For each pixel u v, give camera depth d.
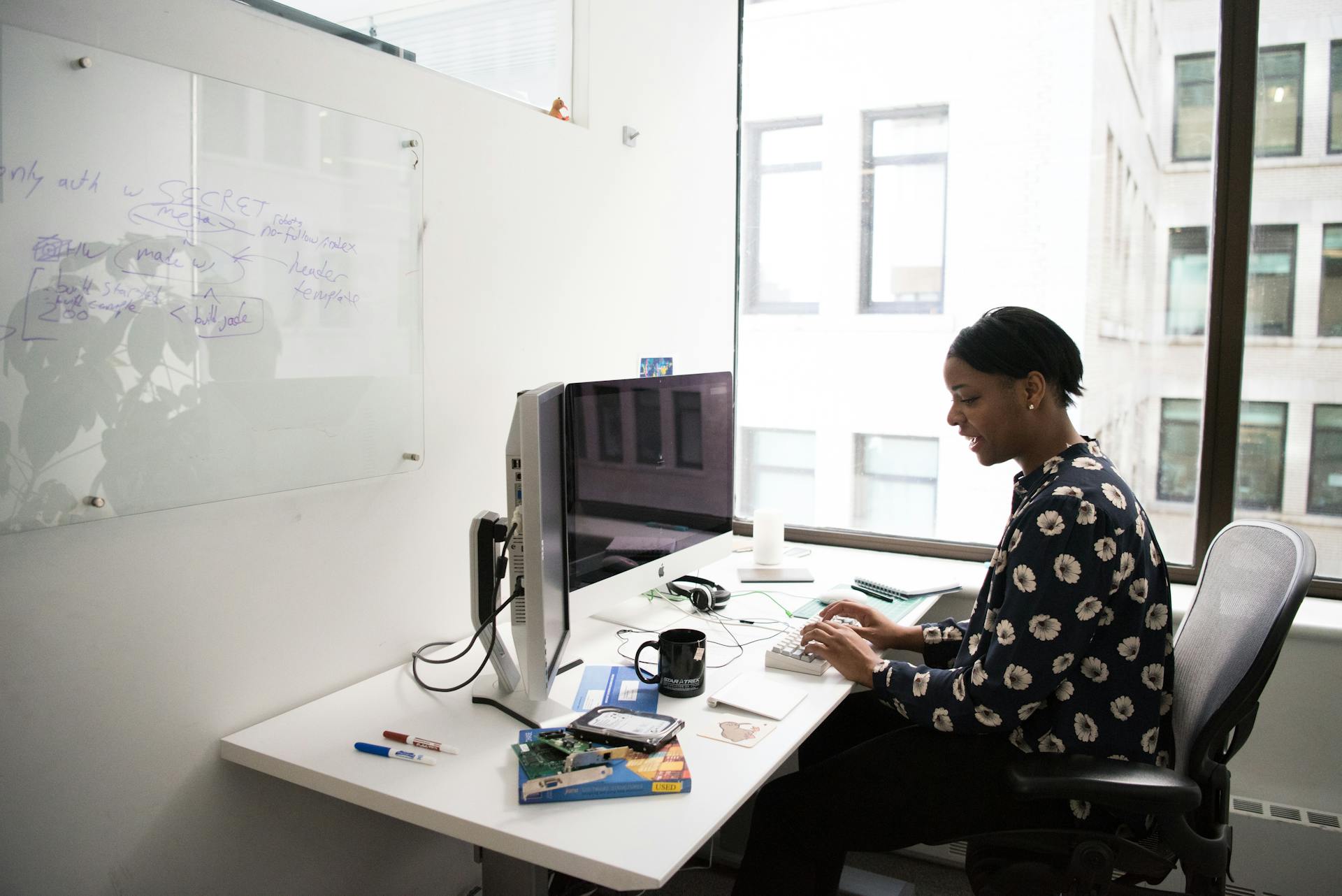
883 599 1.91
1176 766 1.27
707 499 1.91
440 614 1.62
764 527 2.15
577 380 1.97
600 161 2.01
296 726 1.27
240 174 1.21
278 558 1.31
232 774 1.26
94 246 1.04
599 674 1.44
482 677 1.45
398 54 1.46
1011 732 1.28
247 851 1.30
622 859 0.89
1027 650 1.19
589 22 1.94
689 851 0.91
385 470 1.48
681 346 2.43
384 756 1.16
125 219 1.07
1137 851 1.20
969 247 3.42
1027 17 3.25
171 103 1.12
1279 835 1.80
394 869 1.56
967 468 3.47
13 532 0.99
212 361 1.19
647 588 1.68
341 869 1.46
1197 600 1.40
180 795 1.20
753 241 2.90
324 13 2.30
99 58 1.03
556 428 1.33
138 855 1.15
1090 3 3.09
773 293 3.22
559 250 1.89
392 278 1.47
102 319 1.06
